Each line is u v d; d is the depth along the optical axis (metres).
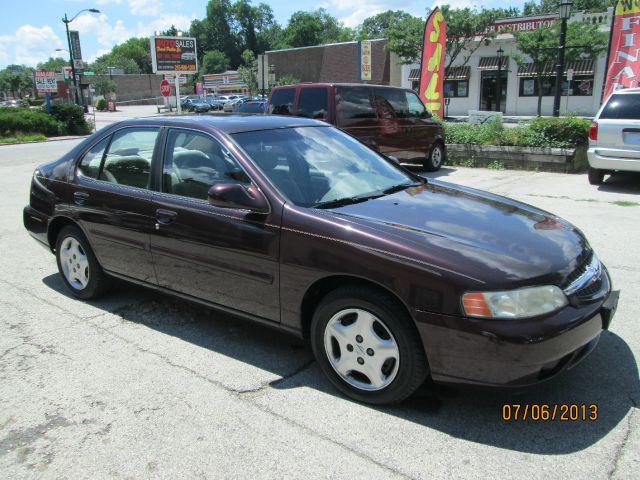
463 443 2.73
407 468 2.56
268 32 124.62
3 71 121.62
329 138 4.27
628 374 3.32
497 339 2.58
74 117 29.75
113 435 2.87
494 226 3.17
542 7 79.06
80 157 4.62
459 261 2.72
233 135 3.74
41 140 26.30
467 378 2.72
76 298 4.82
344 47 50.84
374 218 3.17
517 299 2.61
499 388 2.67
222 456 2.68
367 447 2.72
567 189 9.30
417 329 2.80
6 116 26.67
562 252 2.97
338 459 2.64
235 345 3.88
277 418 2.98
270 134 3.93
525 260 2.78
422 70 15.18
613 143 8.99
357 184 3.79
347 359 3.11
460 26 35.69
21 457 2.71
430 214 3.31
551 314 2.64
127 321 4.32
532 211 3.65
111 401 3.18
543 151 11.45
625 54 13.44
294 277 3.18
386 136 10.61
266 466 2.60
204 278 3.68
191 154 3.83
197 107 54.19
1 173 13.31
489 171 11.90
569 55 34.22
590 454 2.62
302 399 3.17
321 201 3.43
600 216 7.27
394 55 45.62
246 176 3.48
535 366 2.59
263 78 21.83
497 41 38.91
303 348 3.83
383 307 2.87
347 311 3.05
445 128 13.38
